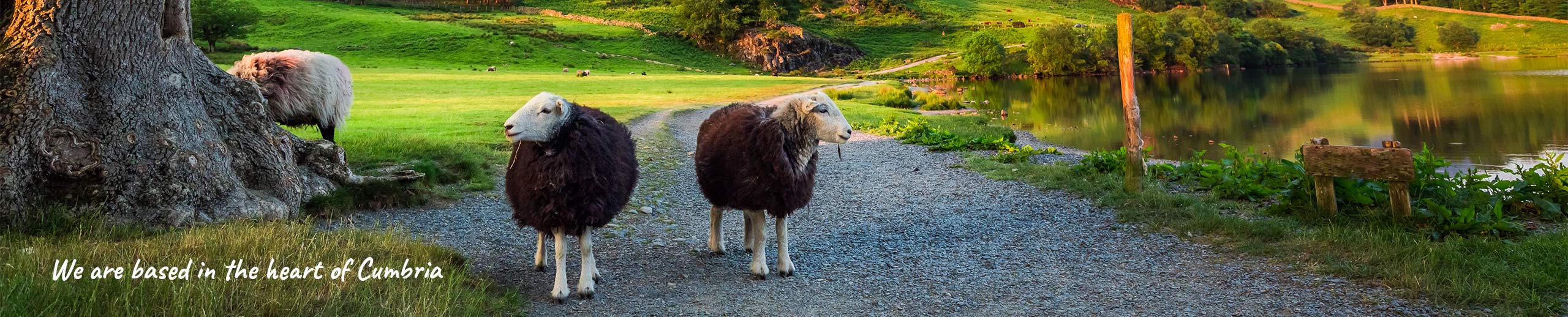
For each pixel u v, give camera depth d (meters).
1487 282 5.08
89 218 6.39
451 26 92.44
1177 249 6.60
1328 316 4.83
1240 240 6.63
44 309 3.79
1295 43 107.25
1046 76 86.94
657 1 131.12
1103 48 91.50
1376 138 24.64
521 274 6.02
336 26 88.56
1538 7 136.88
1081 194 8.98
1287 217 7.34
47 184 6.52
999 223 7.88
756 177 5.70
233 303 4.28
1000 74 88.38
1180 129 27.48
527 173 5.19
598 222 5.27
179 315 3.94
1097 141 23.20
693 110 26.92
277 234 6.14
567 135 5.12
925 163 12.55
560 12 116.94
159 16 7.20
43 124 6.48
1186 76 80.62
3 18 7.16
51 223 6.23
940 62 98.00
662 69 86.25
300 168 8.53
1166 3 165.88
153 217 6.72
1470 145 22.38
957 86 67.62
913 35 120.25
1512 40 124.06
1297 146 22.83
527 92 36.31
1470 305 4.86
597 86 43.19
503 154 12.68
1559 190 7.21
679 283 5.82
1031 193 9.28
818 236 7.53
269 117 8.16
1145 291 5.51
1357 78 62.44
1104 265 6.24
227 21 70.56
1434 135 25.08
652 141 15.70
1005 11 145.62
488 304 4.94
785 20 118.06
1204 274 5.85
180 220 6.75
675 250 6.89
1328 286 5.37
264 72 9.38
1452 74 62.81
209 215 7.06
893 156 13.83
